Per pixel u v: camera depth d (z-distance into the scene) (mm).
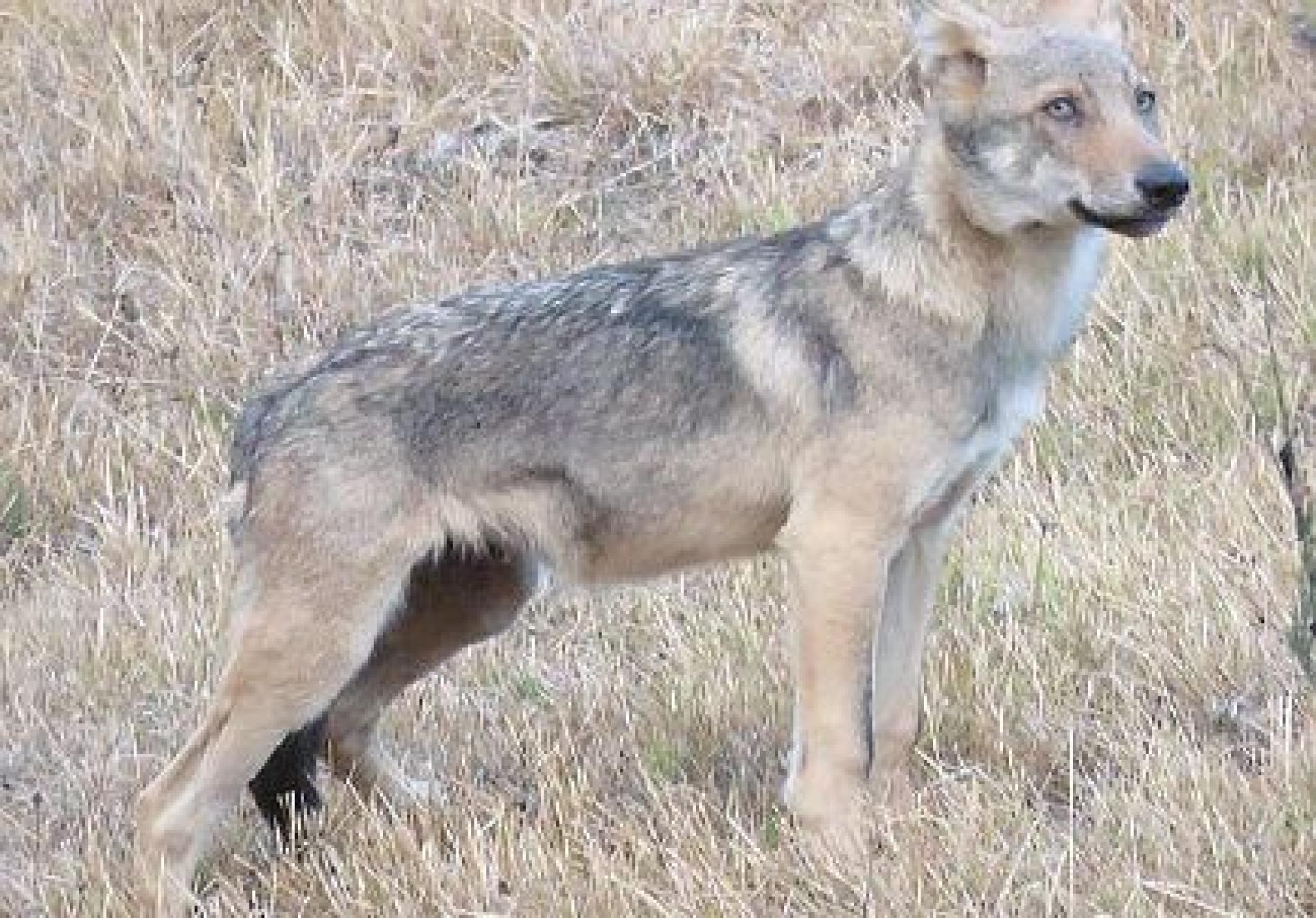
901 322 10094
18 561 14266
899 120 17297
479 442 10383
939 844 9727
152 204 16969
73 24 18500
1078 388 14281
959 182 10039
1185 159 16375
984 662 11375
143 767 11703
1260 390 13711
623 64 17797
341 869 10094
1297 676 11023
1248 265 15070
